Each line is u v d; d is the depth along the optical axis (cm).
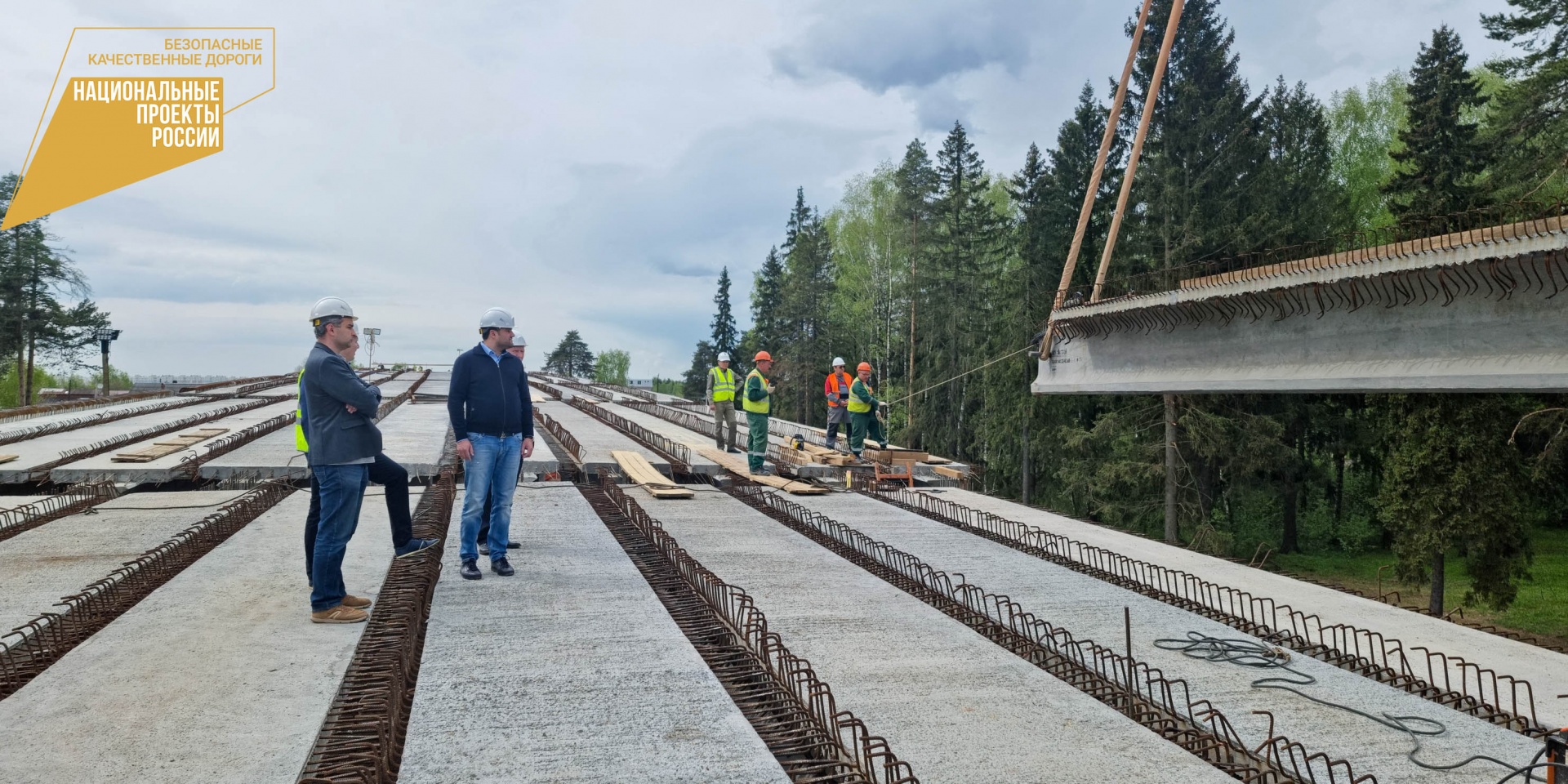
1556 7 1889
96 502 921
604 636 508
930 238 3838
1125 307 871
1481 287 583
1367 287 659
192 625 496
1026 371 2948
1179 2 913
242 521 818
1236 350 779
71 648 471
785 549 809
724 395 1504
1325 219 2866
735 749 359
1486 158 2091
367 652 466
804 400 4812
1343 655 526
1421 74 2328
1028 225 3094
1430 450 1900
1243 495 2703
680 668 457
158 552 654
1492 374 566
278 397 2528
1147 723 431
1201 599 668
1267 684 480
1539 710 453
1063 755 374
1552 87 1842
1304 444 2833
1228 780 350
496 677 438
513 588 615
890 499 1158
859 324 4594
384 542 722
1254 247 2395
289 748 342
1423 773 369
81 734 351
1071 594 674
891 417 4066
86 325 4372
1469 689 484
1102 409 2866
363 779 308
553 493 1091
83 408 2208
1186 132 2564
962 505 1102
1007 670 484
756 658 478
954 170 3809
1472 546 1888
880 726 404
